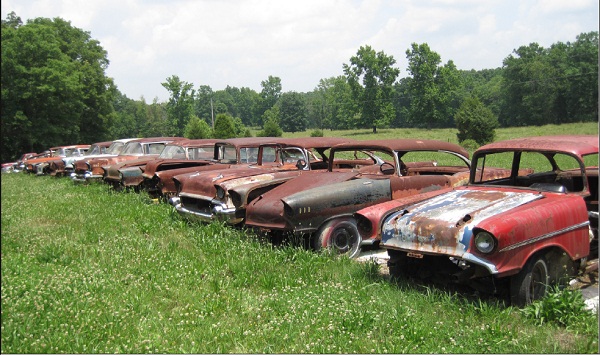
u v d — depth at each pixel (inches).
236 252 270.5
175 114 2411.4
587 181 222.7
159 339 170.2
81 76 1732.3
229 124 1577.3
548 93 2276.1
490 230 179.8
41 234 336.8
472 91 2918.3
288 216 264.8
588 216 215.9
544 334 162.9
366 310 182.5
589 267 220.7
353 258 267.3
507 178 256.2
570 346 155.6
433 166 377.7
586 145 224.4
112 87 2031.3
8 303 193.8
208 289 219.1
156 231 339.0
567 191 222.2
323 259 251.0
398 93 3437.5
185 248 289.7
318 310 185.8
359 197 279.7
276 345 165.5
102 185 572.1
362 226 245.4
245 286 227.1
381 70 2886.3
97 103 1942.7
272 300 201.0
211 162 466.6
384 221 221.5
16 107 1544.0
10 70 1521.9
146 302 203.9
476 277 194.1
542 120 2329.0
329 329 172.2
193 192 347.6
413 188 298.8
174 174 424.5
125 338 171.8
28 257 274.7
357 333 170.4
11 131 1595.7
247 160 421.7
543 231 189.8
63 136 1708.9
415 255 201.8
